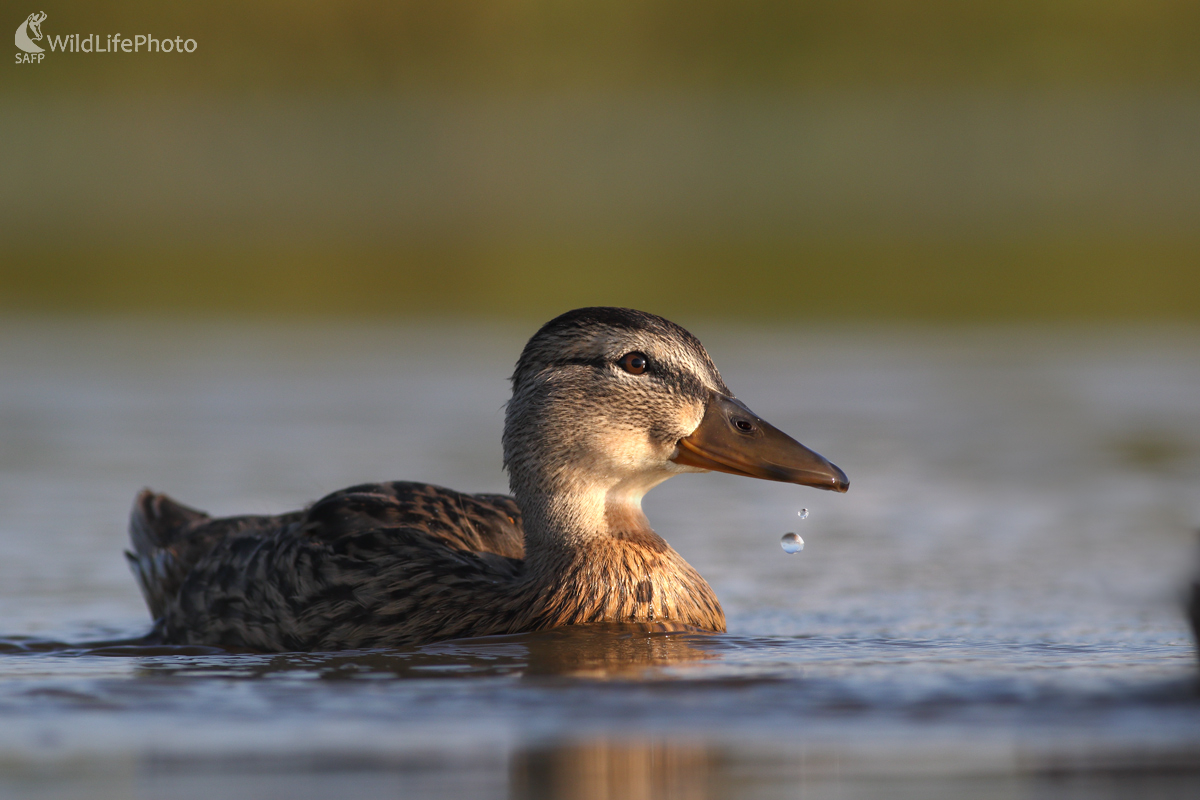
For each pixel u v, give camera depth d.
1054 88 56.53
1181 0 60.09
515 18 56.69
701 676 6.96
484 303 29.31
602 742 5.80
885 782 5.32
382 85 53.28
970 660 7.42
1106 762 5.48
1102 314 27.45
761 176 50.06
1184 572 6.89
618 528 8.71
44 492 13.34
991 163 50.47
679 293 30.56
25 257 36.56
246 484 13.48
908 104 55.53
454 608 8.31
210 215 44.12
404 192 48.00
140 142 48.56
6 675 7.25
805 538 11.96
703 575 10.68
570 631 8.22
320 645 8.45
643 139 52.94
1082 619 9.01
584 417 8.63
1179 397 18.47
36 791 5.27
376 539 8.73
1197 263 33.75
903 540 11.78
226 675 7.14
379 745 5.77
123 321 26.94
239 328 25.98
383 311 28.36
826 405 17.98
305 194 46.44
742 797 5.20
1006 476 14.19
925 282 32.00
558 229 42.88
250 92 51.19
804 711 6.21
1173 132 51.47
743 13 60.78
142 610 10.02
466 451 15.02
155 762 5.58
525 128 52.16
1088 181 47.50
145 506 10.54
